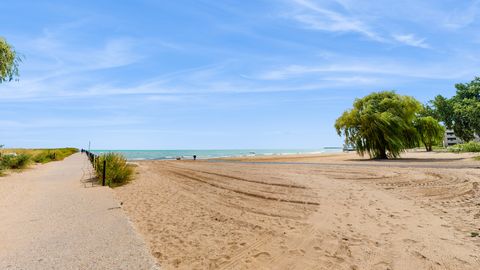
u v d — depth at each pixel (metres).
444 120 59.28
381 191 9.92
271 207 8.17
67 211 6.62
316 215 7.07
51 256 3.89
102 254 3.97
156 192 11.00
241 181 13.66
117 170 13.56
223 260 4.43
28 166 19.97
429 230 5.60
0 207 7.05
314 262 4.30
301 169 18.83
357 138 28.25
